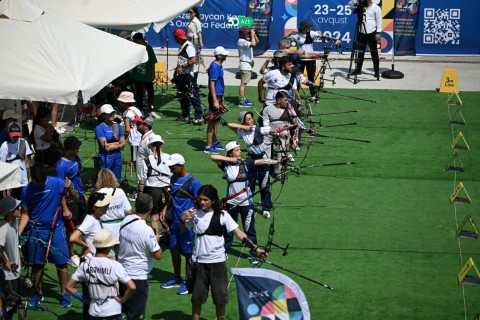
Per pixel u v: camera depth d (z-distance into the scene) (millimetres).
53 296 12516
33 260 11805
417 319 11719
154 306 12094
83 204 13289
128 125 16719
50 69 14492
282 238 14508
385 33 30125
